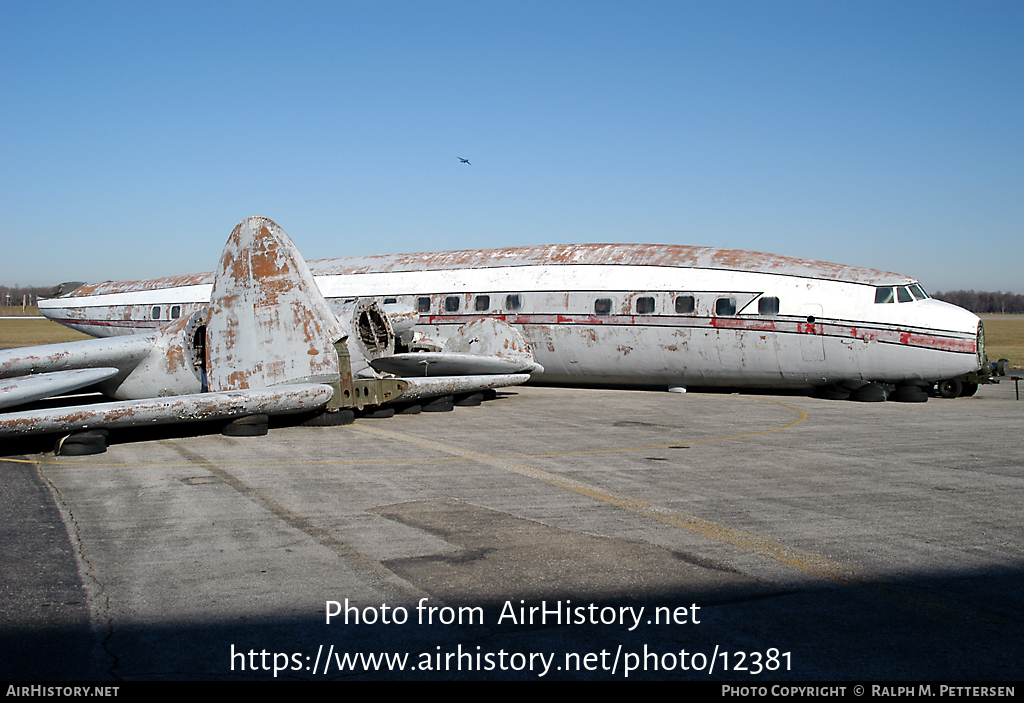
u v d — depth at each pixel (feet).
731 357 60.39
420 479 28.22
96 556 18.86
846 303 57.21
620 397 61.77
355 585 16.99
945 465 31.63
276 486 26.81
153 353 44.39
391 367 54.54
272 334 42.78
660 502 24.73
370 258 80.28
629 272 65.10
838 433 41.27
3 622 14.90
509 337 60.95
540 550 19.52
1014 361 121.70
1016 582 17.42
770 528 21.63
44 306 98.78
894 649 14.06
